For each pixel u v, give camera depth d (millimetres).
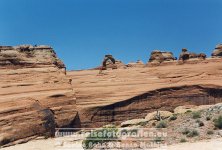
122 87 81000
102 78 84312
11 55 71250
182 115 32938
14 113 55094
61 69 78312
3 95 62438
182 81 83812
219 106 32750
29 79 68188
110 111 75750
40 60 73500
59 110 64000
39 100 62906
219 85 81688
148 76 85375
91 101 76812
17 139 51781
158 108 77812
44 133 55281
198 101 79875
